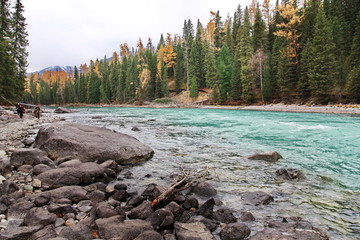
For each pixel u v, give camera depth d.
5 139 12.02
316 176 7.20
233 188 6.32
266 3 72.56
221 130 17.05
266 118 25.41
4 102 35.44
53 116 31.06
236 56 61.00
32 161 7.07
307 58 41.28
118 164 8.45
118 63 106.88
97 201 5.11
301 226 4.23
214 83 61.97
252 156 9.30
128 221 4.02
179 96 77.25
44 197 4.75
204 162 8.90
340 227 4.34
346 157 9.40
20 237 3.40
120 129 17.88
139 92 80.19
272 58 49.56
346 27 45.75
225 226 4.04
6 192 5.05
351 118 24.02
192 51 75.00
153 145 11.97
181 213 4.43
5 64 32.75
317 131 15.66
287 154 9.97
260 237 3.73
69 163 6.88
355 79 34.97
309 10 46.91
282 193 5.98
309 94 42.69
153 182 6.74
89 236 3.57
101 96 98.88
